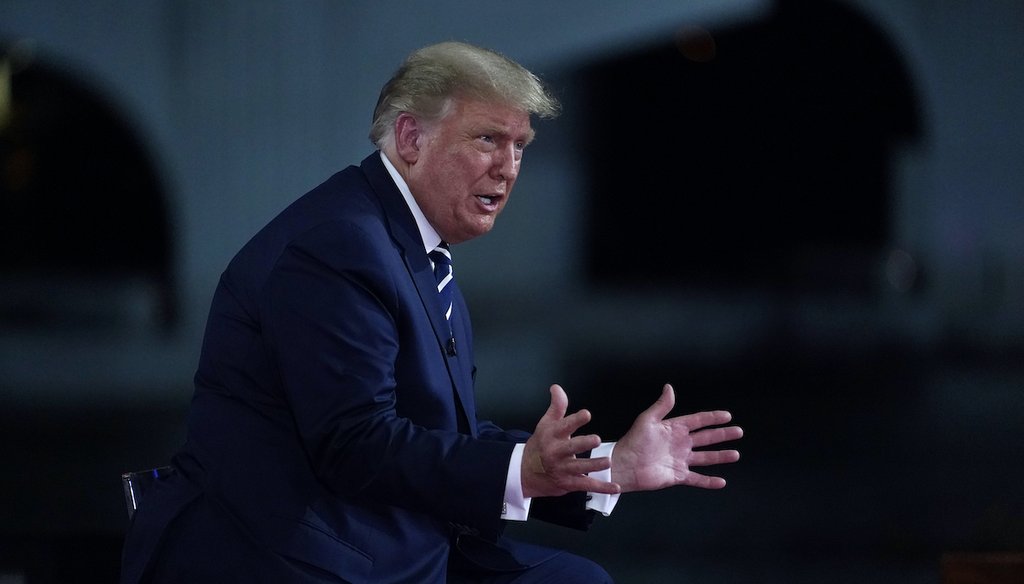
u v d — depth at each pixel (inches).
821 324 1619.1
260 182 1190.3
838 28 1801.2
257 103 1164.5
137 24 1160.8
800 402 938.7
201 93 1176.2
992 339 1448.1
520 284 1892.2
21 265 1660.9
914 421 802.2
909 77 1460.4
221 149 1187.9
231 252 1226.6
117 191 1718.8
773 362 1299.2
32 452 723.4
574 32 1043.9
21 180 1688.0
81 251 1696.6
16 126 1670.8
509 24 1052.5
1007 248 1461.6
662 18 1042.1
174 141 1181.7
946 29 1434.5
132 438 795.4
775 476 583.8
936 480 571.8
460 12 1066.1
